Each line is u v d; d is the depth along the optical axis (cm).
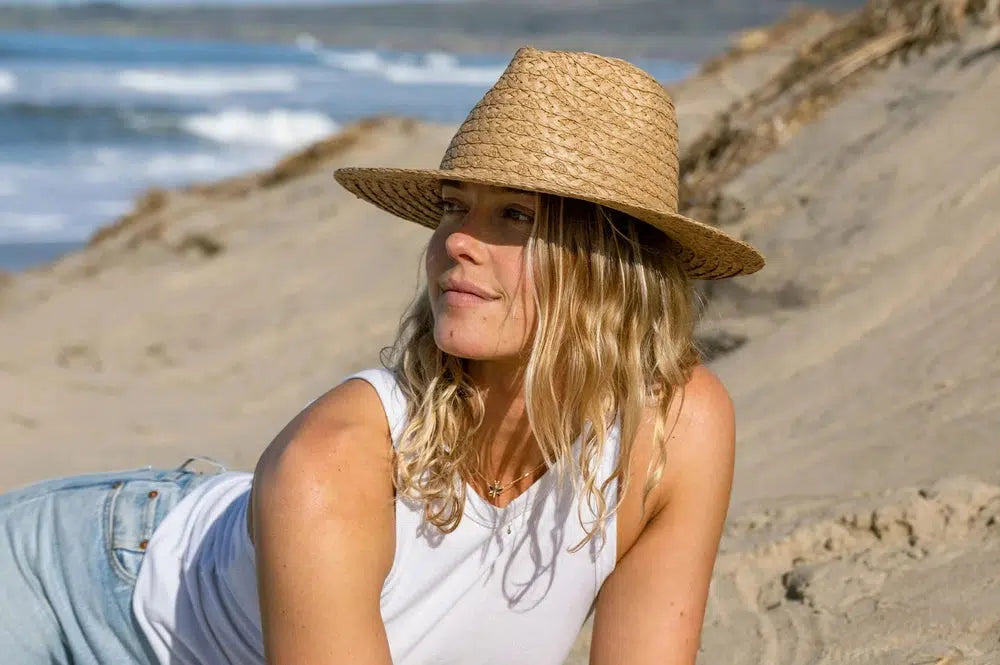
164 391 874
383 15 19562
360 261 1138
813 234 629
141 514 255
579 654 328
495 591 225
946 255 563
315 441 215
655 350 231
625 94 221
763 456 454
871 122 743
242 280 1157
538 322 219
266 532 212
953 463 396
